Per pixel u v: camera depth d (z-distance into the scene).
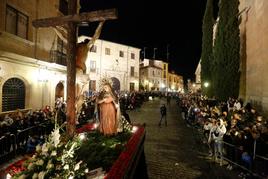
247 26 16.33
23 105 13.17
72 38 4.94
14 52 12.05
